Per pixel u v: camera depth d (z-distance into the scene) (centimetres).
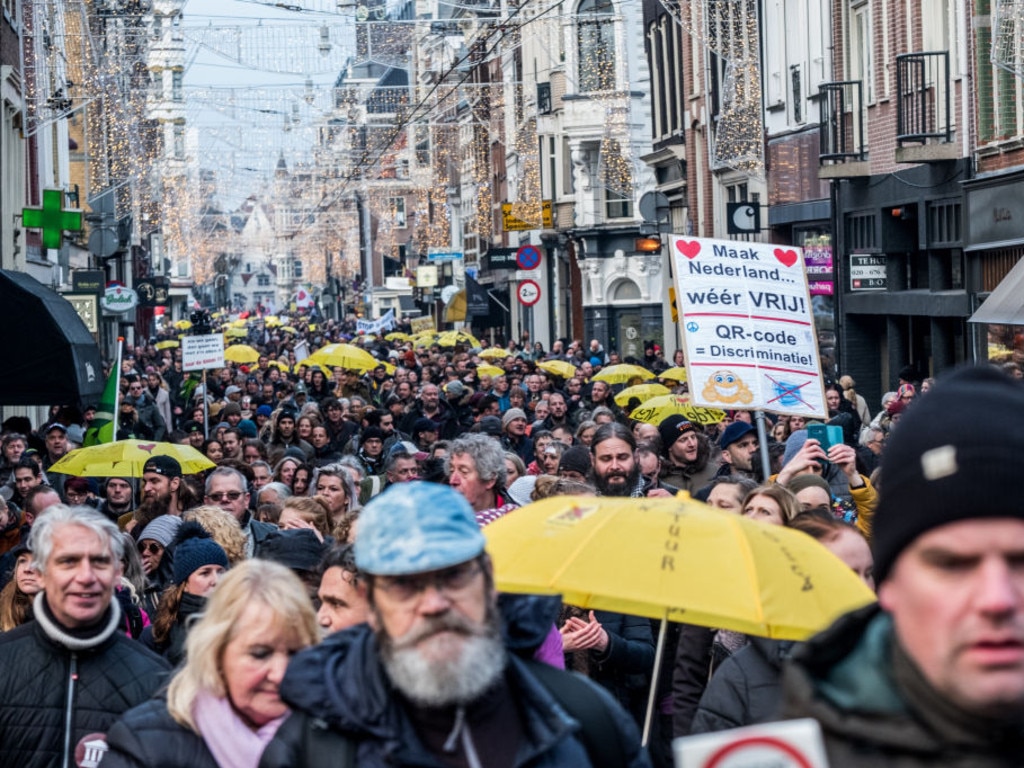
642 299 11356
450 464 2073
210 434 5097
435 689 748
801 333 2205
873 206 5856
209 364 6003
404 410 5278
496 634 771
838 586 1062
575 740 791
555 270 13288
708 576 1035
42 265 7725
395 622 759
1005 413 521
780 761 513
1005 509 507
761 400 2173
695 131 8575
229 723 1011
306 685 778
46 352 3734
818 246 6631
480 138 12950
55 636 1243
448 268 16525
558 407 4481
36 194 7694
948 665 509
